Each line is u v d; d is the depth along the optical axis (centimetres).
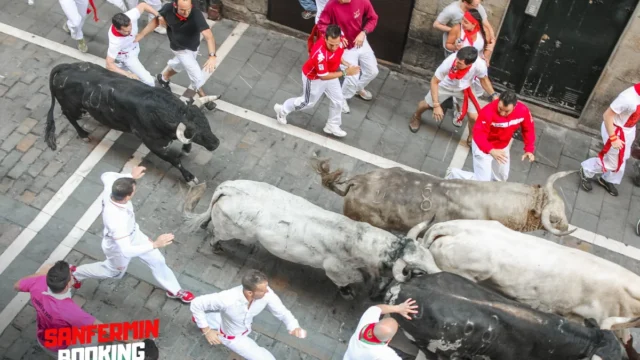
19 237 786
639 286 651
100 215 814
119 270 703
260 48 1021
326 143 915
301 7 996
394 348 721
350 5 830
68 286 609
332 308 757
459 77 825
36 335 702
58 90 811
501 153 780
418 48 976
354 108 962
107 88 791
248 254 793
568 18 876
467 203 713
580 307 671
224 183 719
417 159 910
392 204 724
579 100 959
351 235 672
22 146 871
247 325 628
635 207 881
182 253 789
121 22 808
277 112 907
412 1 923
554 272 661
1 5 1027
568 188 895
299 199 712
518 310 620
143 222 813
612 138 808
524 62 949
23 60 966
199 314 614
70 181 843
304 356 719
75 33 955
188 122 770
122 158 871
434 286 626
